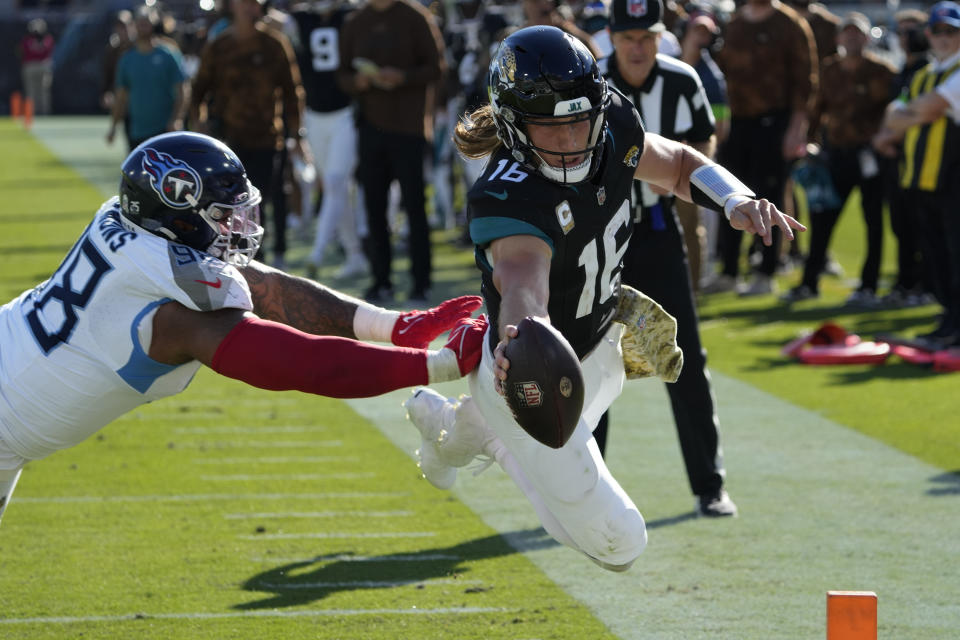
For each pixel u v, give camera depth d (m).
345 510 20.73
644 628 15.82
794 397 27.98
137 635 15.58
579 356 13.86
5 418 12.57
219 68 37.66
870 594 10.84
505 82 11.88
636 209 19.42
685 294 19.78
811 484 21.94
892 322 35.84
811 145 38.69
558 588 17.28
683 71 19.56
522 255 11.96
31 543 19.00
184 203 12.02
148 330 11.77
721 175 13.41
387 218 37.78
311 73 41.03
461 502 21.25
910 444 24.20
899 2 102.50
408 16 35.84
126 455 23.91
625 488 21.94
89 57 125.44
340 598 16.88
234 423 26.44
